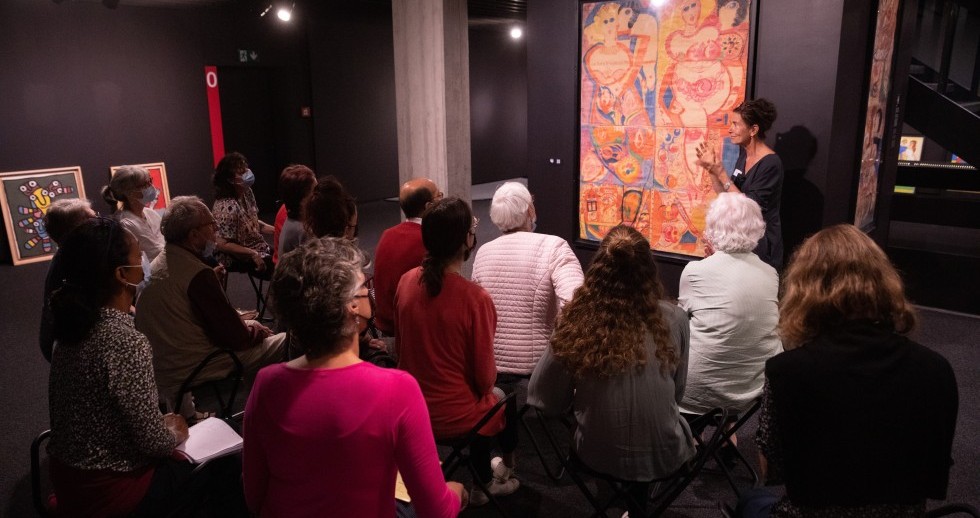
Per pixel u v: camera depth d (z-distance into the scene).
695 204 4.47
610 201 4.88
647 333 1.96
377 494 1.34
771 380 1.52
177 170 8.55
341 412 1.29
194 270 2.73
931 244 5.83
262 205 9.91
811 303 1.53
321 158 9.98
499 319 2.73
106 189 3.91
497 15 10.62
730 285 2.49
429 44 6.25
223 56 8.75
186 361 2.78
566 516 2.70
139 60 8.00
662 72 4.41
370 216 9.55
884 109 4.71
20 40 7.05
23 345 4.71
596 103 4.77
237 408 3.58
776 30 3.94
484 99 12.42
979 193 6.19
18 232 7.10
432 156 6.51
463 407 2.27
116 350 1.79
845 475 1.45
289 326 1.34
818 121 3.90
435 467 1.39
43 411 3.71
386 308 3.08
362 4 10.00
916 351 1.45
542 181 5.21
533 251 2.68
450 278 2.22
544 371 2.07
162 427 1.87
